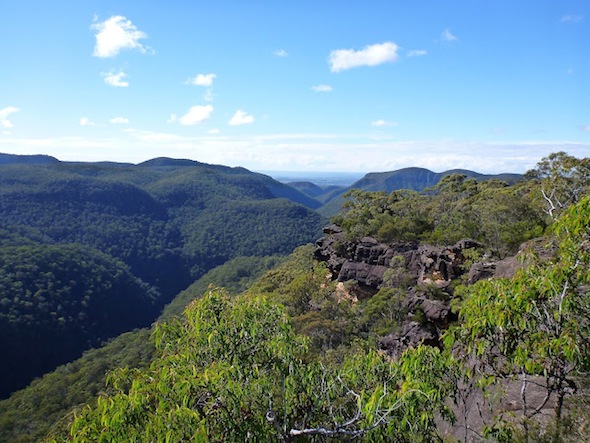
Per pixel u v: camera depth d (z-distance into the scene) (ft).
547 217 108.58
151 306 423.64
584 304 17.56
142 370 20.26
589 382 19.89
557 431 18.30
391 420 16.11
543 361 16.99
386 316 110.52
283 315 23.45
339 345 101.91
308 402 19.81
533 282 17.22
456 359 20.95
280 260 455.63
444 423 27.84
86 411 15.08
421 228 162.09
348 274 149.18
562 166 106.83
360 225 173.58
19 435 149.07
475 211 140.87
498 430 19.43
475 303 19.42
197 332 21.67
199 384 15.99
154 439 13.91
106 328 346.74
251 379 19.13
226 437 15.51
